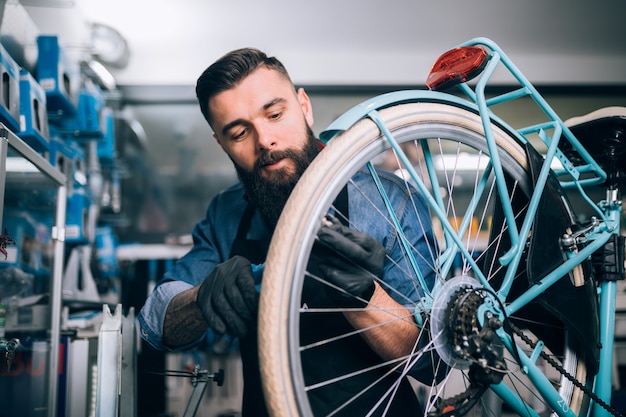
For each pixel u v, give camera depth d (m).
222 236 1.42
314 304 1.16
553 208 1.20
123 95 5.00
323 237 0.93
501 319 1.06
